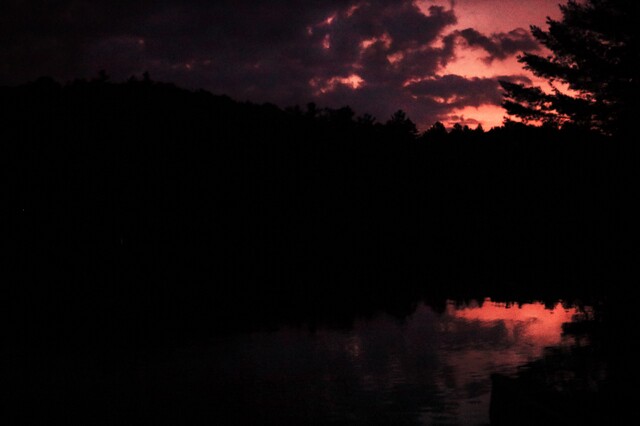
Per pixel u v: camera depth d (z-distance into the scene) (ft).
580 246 91.91
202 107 185.68
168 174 154.61
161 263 124.98
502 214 147.02
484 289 84.58
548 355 40.63
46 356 46.39
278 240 159.84
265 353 45.83
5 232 130.21
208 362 43.11
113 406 32.50
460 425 27.37
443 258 137.18
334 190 180.14
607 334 47.09
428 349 45.09
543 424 22.41
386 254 147.54
